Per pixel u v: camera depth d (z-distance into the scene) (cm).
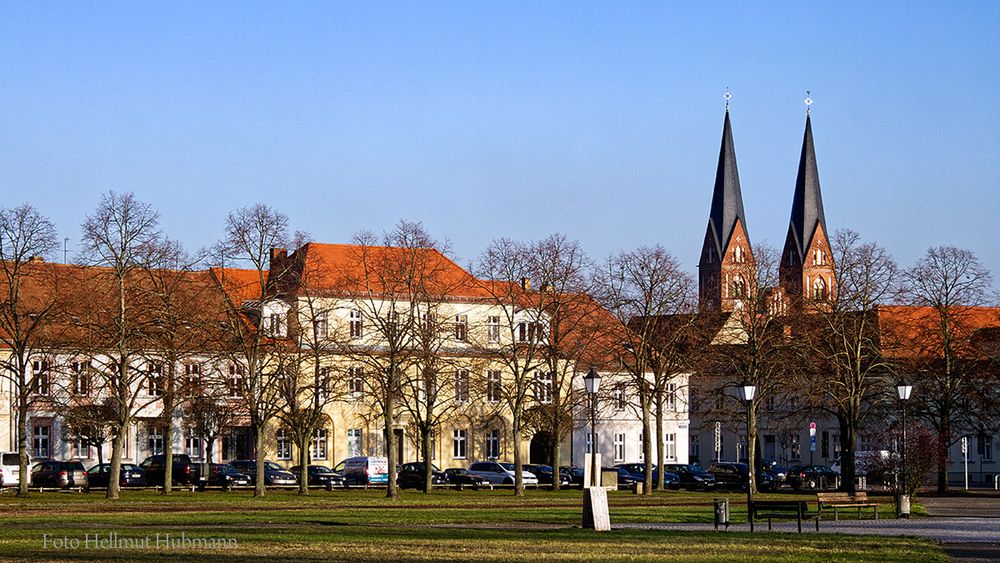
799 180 17850
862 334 8650
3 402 9125
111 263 7200
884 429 8500
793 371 8431
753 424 8212
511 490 8462
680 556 3506
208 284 7812
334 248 10356
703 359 8381
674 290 8319
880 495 7431
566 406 8244
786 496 7994
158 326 7294
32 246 7550
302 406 9512
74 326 7681
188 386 7575
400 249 8500
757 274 8500
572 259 8219
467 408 9606
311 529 4447
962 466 11556
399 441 10119
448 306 10125
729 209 18038
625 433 11212
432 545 3756
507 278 8200
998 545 4053
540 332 8175
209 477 8325
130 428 9506
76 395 8069
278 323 7819
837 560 3459
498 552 3550
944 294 8838
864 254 8788
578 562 3312
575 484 9194
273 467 8756
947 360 8662
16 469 8238
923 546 3941
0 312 7612
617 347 8362
